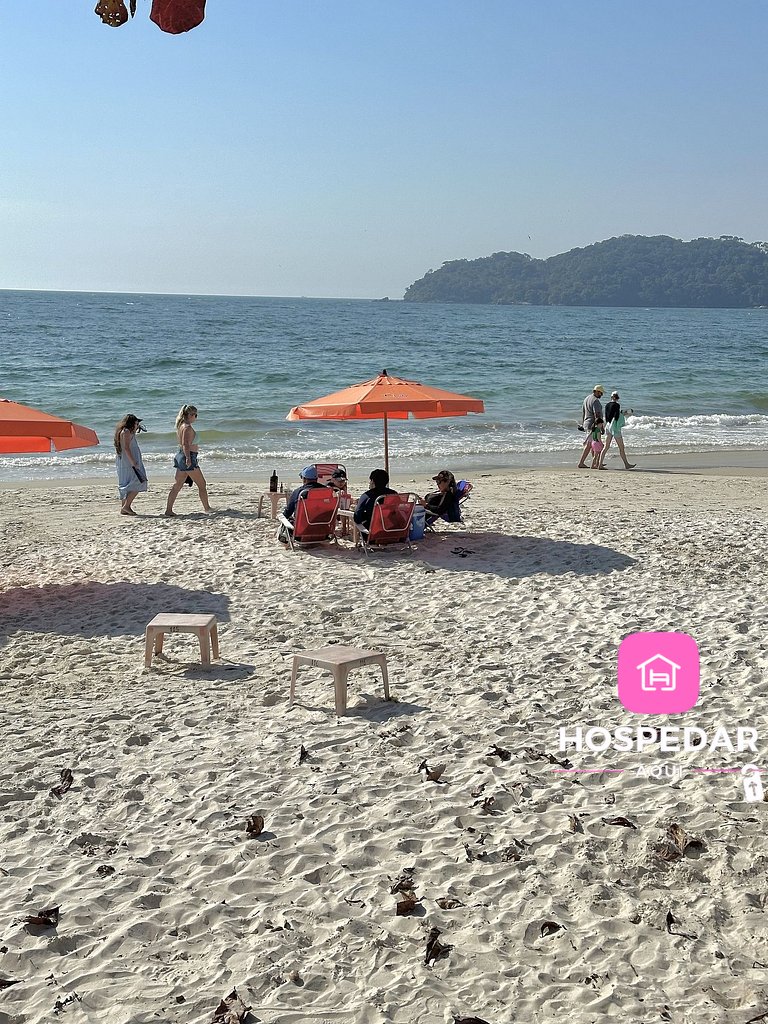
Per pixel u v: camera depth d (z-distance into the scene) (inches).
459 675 303.0
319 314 7003.0
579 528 531.5
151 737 259.8
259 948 162.6
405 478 790.5
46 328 3435.0
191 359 2094.0
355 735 255.8
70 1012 147.7
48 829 208.8
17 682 309.9
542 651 324.8
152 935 168.6
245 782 229.3
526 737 251.0
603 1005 144.3
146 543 515.8
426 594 403.5
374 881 182.7
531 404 1385.3
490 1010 144.6
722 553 462.3
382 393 486.0
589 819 202.7
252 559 474.3
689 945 159.0
